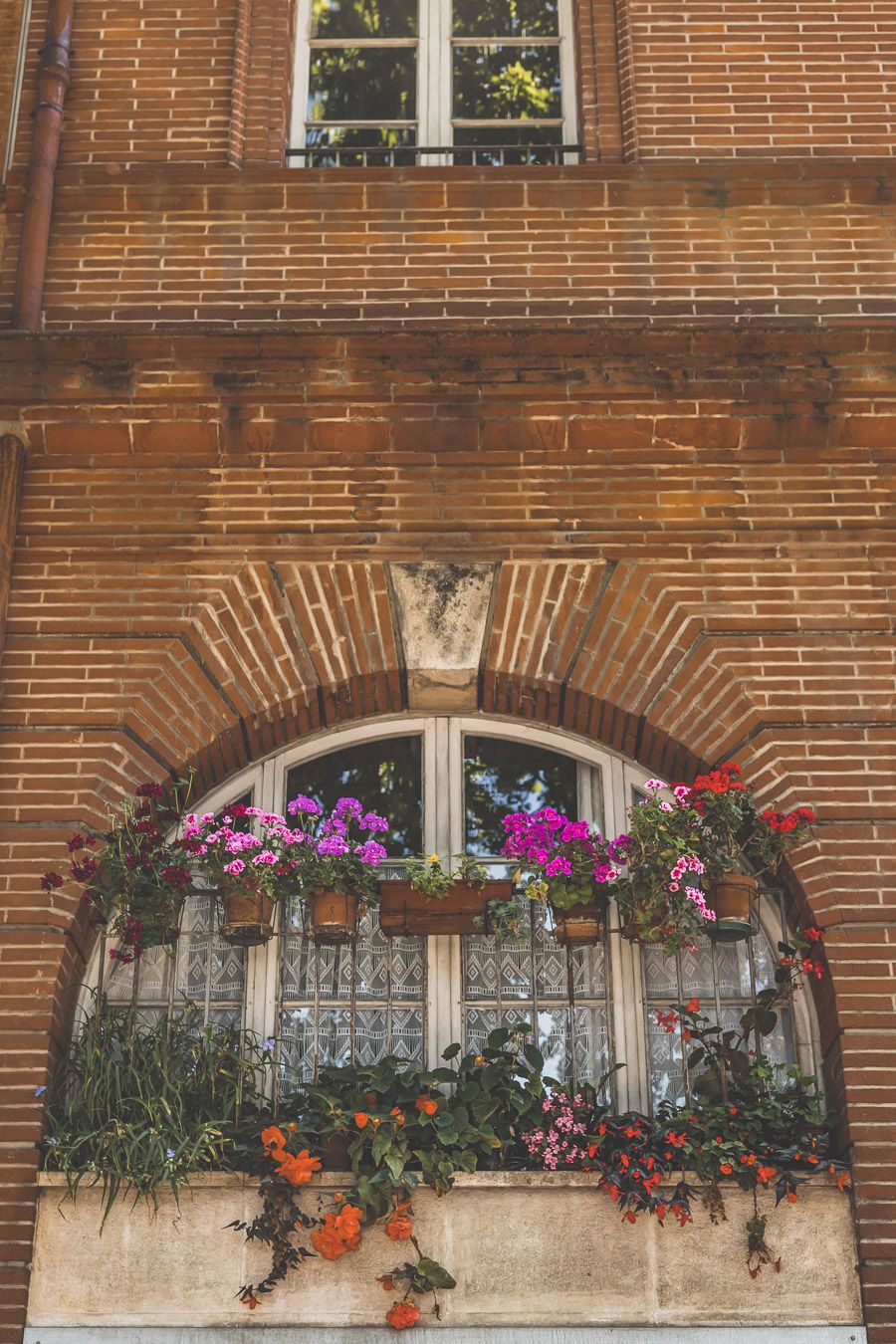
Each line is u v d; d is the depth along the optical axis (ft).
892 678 24.84
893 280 27.30
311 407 25.93
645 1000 24.41
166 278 27.30
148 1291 21.49
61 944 23.13
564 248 27.40
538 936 24.75
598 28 29.66
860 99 28.94
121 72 29.22
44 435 26.03
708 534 25.63
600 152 28.68
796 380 25.89
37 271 27.14
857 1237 21.74
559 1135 22.26
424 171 27.78
